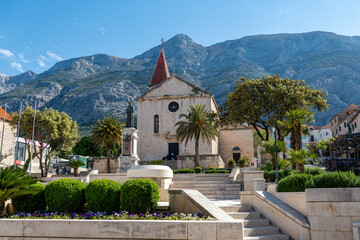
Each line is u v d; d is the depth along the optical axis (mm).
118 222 8133
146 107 47750
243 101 37656
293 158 22188
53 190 10594
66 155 70438
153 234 7992
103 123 39312
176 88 47750
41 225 8375
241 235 7812
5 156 44250
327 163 45531
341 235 9633
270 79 38625
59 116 43719
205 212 9227
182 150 45031
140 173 16562
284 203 11625
